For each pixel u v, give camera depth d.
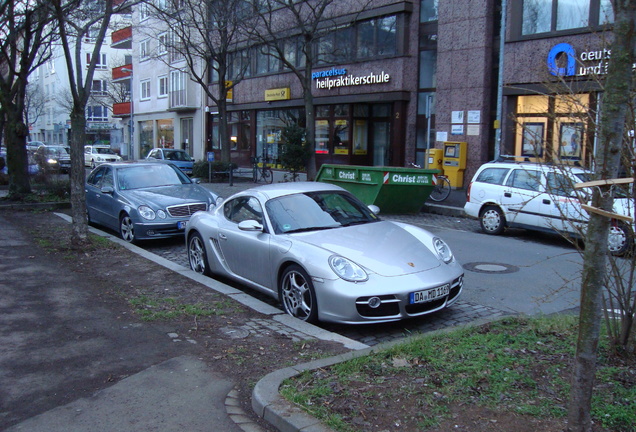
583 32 15.21
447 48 19.28
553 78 5.05
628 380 3.92
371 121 24.28
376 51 22.03
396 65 21.11
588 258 3.05
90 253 9.24
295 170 20.78
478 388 3.89
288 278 6.16
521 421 3.43
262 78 29.25
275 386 4.02
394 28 21.25
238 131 32.19
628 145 4.02
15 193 15.71
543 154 5.14
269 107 28.91
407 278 5.61
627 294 4.31
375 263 5.73
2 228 11.54
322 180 15.64
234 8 22.98
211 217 7.97
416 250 6.12
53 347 5.08
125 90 51.00
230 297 6.75
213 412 3.89
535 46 16.39
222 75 25.36
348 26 22.27
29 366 4.66
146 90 42.69
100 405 4.00
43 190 16.81
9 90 15.55
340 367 4.32
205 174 25.31
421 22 20.75
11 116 15.62
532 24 16.59
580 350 3.09
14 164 15.83
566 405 3.60
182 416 3.84
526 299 7.03
